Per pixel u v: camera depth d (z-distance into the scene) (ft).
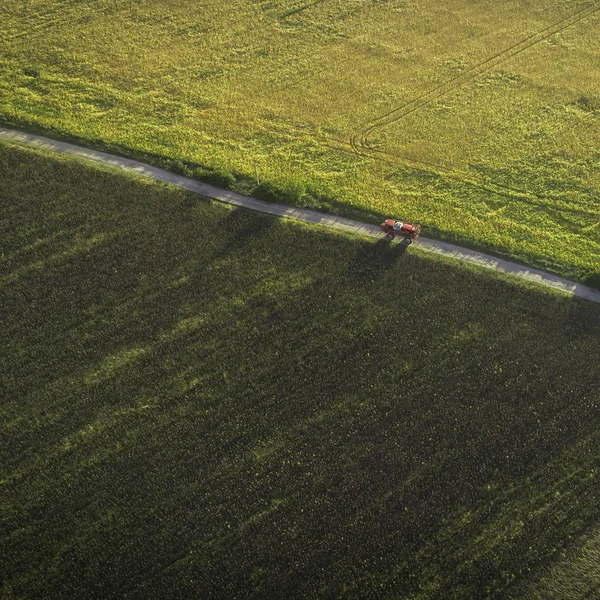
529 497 131.75
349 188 196.85
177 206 189.47
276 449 138.92
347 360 153.79
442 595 120.47
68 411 145.38
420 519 128.77
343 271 173.17
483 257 177.78
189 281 170.71
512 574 122.83
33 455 138.62
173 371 152.46
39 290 168.66
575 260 176.35
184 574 122.62
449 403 145.59
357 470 135.44
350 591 120.88
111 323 161.68
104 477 135.03
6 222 184.44
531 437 139.95
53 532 127.75
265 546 125.70
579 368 151.53
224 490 132.98
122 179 197.57
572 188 199.11
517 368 151.74
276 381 150.20
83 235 181.57
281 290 168.66
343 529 127.65
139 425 143.02
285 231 182.91
